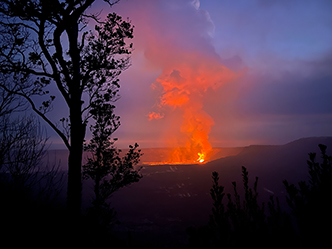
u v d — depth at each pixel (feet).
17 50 24.29
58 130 26.21
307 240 7.48
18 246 12.16
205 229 7.42
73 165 26.40
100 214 26.99
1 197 12.20
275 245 7.75
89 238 21.47
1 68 22.04
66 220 17.89
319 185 7.91
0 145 13.44
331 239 7.23
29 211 12.88
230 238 7.94
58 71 26.55
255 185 9.69
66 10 25.89
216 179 8.62
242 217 8.84
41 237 13.43
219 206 8.39
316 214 7.52
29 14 23.63
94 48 28.81
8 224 12.26
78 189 25.99
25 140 14.29
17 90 21.63
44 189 13.44
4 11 23.29
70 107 27.48
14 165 13.12
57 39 26.30
